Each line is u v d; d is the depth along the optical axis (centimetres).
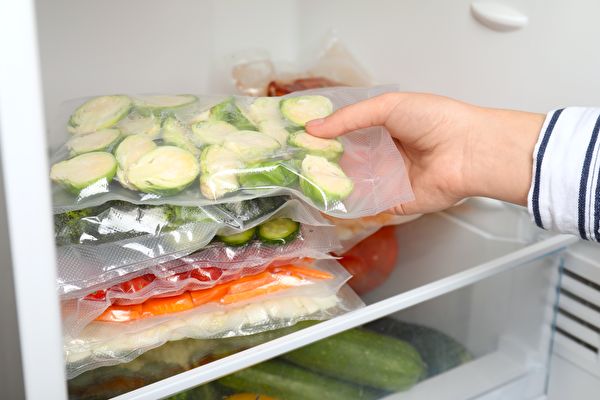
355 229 68
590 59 65
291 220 62
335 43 88
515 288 70
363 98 69
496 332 71
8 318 51
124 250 56
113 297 57
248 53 87
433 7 77
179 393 56
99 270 55
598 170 54
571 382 75
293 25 91
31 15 39
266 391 61
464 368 70
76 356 56
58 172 55
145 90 83
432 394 68
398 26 81
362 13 85
